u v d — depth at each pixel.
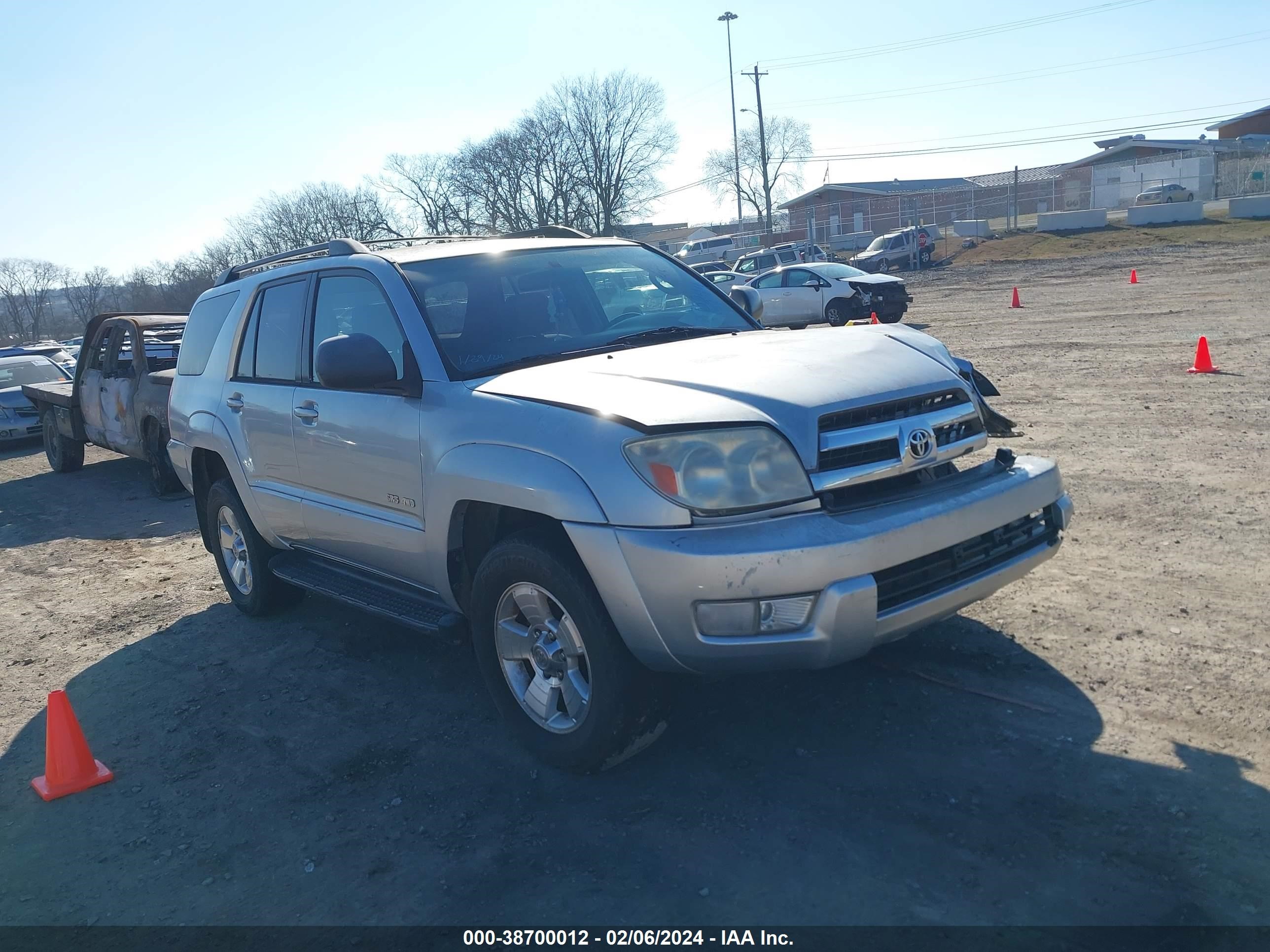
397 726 4.52
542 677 3.92
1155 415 9.46
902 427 3.57
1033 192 63.03
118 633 6.34
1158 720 3.83
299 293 5.18
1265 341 13.73
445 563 4.12
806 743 3.93
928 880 3.02
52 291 104.31
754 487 3.28
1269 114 72.00
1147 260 32.78
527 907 3.11
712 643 3.24
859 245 63.03
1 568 8.42
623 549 3.29
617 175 72.62
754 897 3.03
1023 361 14.06
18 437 16.67
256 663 5.49
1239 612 4.76
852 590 3.20
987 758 3.68
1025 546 3.86
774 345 4.06
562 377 3.87
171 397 6.52
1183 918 2.76
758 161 72.88
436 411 4.05
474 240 5.39
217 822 3.86
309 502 5.01
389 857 3.48
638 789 3.72
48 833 3.92
